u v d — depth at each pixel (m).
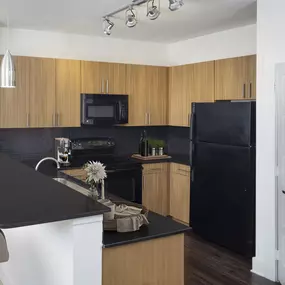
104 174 2.67
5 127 4.78
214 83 5.03
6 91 4.76
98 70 5.31
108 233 2.39
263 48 3.69
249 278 3.76
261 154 3.77
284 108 3.51
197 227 4.86
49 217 1.78
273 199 3.66
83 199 2.11
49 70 4.99
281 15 3.50
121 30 5.09
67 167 4.86
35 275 2.71
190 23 4.68
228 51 5.14
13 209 1.88
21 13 4.16
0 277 3.65
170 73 5.86
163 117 5.89
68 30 5.08
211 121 4.57
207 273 3.87
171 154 6.17
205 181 4.70
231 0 3.71
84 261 2.00
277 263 3.68
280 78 3.53
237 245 4.29
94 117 5.26
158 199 5.62
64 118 5.12
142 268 2.38
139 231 2.44
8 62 3.45
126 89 5.54
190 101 5.46
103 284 2.26
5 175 2.66
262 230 3.80
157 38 5.68
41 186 2.36
